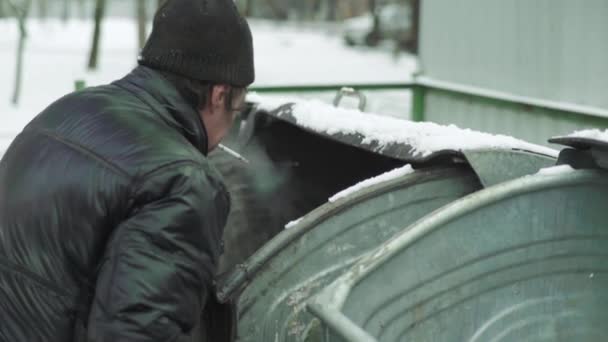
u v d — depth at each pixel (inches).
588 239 77.9
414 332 71.5
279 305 75.0
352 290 64.6
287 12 2003.0
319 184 118.5
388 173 82.1
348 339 55.4
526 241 75.4
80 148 58.4
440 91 263.1
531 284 76.8
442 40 265.9
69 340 57.9
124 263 53.8
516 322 76.0
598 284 79.0
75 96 63.2
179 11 60.8
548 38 216.8
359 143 89.6
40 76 542.9
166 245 54.6
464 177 81.5
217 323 75.2
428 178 80.3
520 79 229.8
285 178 117.4
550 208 75.7
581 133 75.5
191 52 60.4
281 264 75.6
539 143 220.4
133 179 55.6
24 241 58.3
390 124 90.7
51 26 1283.2
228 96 63.2
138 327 53.1
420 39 278.4
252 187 115.0
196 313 57.1
